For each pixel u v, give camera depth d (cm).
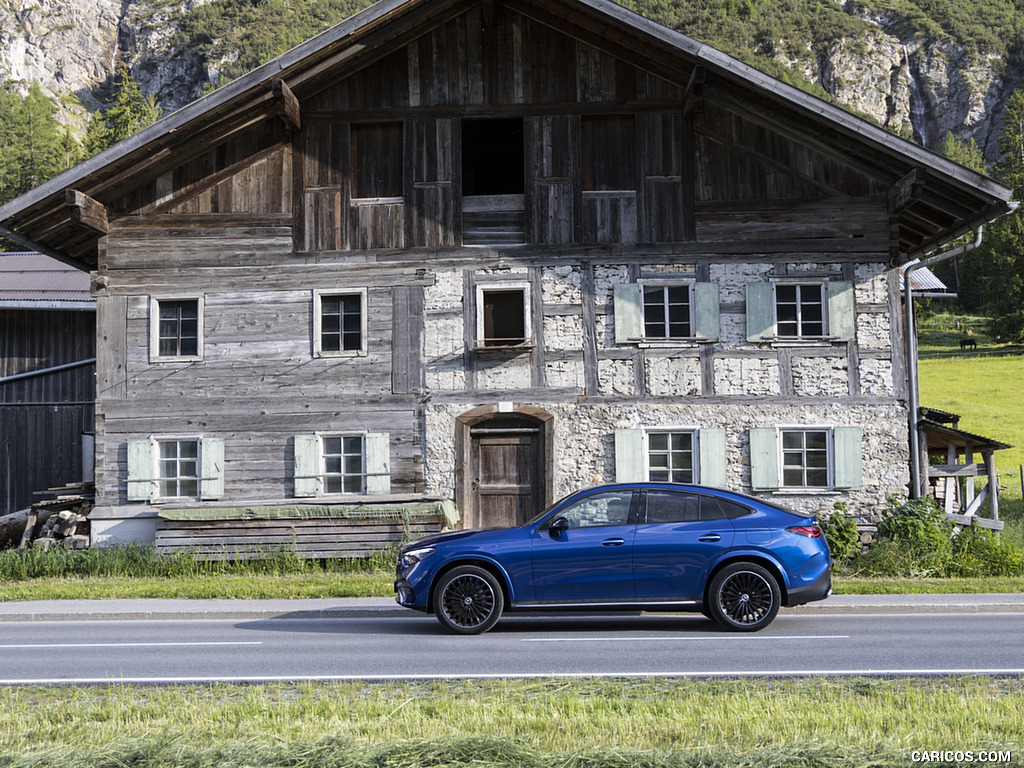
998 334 8750
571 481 1884
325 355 1933
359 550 1823
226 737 668
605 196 1928
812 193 1912
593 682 809
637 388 1894
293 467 1919
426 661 941
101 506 1938
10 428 2464
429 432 1908
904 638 1055
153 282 1961
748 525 1123
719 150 1930
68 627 1298
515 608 1132
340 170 1959
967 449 1973
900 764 580
